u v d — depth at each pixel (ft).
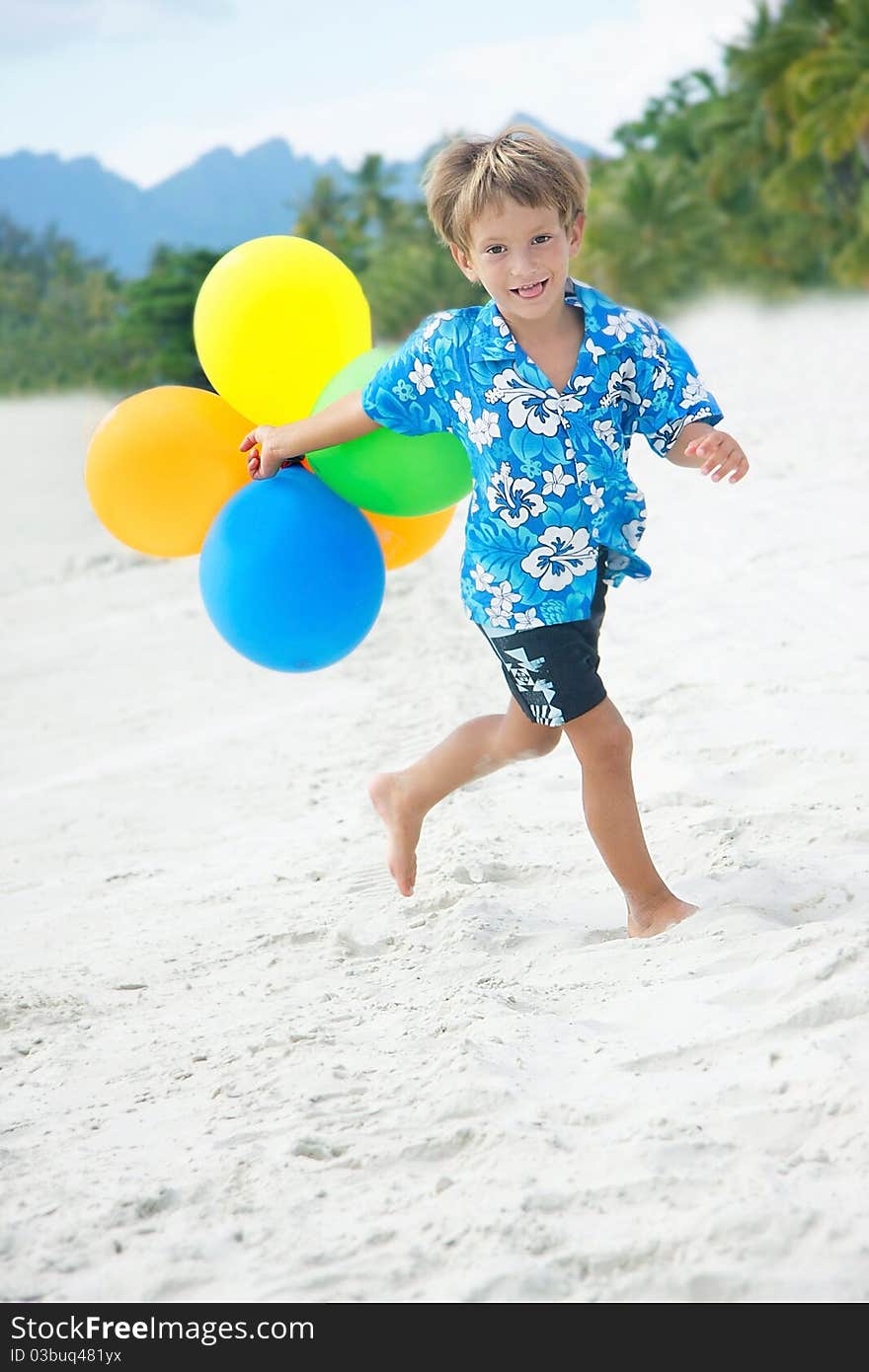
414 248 219.41
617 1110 7.66
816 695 15.85
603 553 10.03
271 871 13.82
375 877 12.93
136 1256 6.96
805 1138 7.18
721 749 14.38
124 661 26.61
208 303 11.03
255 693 22.48
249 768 18.11
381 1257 6.72
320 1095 8.36
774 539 24.48
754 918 10.00
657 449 10.09
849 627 18.61
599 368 9.63
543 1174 7.14
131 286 245.24
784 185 153.28
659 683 17.33
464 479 10.72
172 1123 8.30
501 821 13.67
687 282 170.09
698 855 11.51
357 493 10.78
